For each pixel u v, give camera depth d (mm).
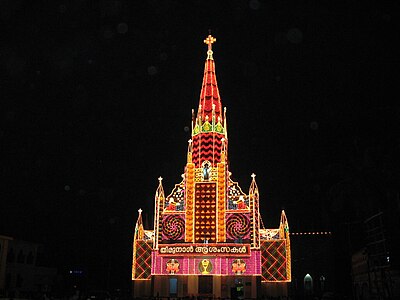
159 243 66188
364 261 46812
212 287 65062
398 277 33781
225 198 66438
